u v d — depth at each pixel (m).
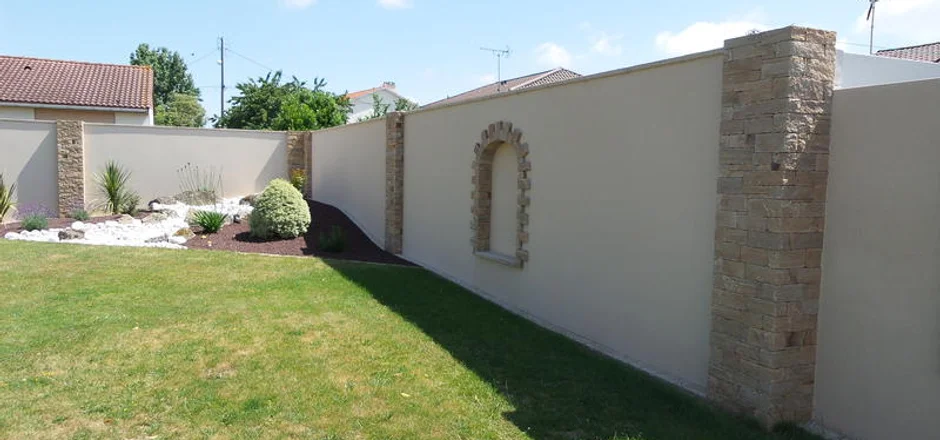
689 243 5.23
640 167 5.80
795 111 4.18
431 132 10.53
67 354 5.50
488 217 9.06
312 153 17.98
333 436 4.12
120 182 15.77
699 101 5.07
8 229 12.38
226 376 5.12
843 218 4.24
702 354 5.14
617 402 4.83
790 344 4.32
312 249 11.42
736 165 4.58
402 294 8.33
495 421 4.45
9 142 15.03
